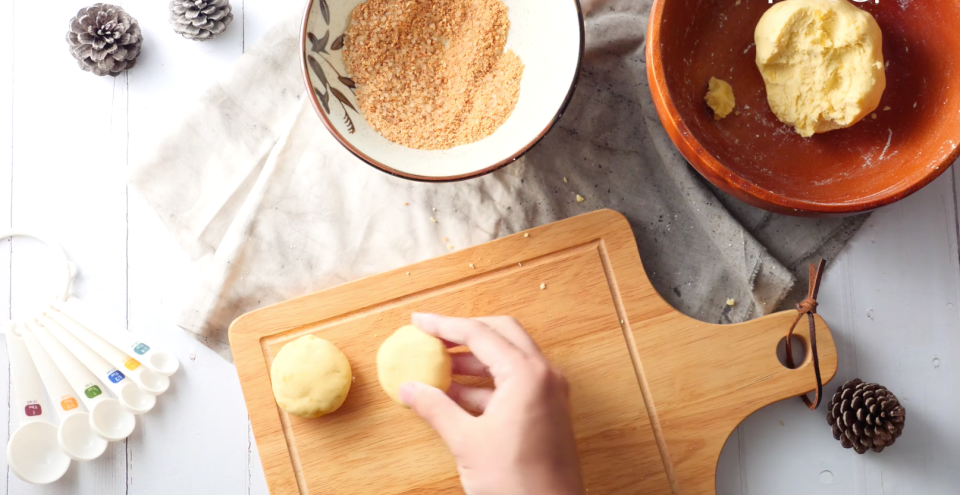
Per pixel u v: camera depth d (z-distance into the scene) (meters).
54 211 0.77
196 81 0.77
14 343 0.75
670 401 0.72
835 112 0.70
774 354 0.72
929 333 0.76
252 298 0.75
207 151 0.76
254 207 0.75
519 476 0.61
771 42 0.70
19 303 0.76
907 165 0.69
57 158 0.77
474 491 0.62
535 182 0.76
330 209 0.75
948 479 0.75
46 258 0.77
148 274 0.77
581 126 0.76
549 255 0.73
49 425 0.75
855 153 0.72
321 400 0.69
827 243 0.76
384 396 0.71
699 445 0.71
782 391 0.72
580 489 0.62
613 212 0.73
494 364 0.64
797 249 0.76
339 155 0.76
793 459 0.75
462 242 0.76
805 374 0.72
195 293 0.75
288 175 0.75
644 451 0.71
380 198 0.76
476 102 0.73
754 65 0.73
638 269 0.72
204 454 0.76
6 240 0.76
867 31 0.68
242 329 0.71
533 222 0.76
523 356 0.63
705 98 0.72
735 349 0.72
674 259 0.75
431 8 0.73
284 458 0.71
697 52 0.72
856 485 0.75
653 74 0.67
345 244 0.75
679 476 0.71
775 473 0.75
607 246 0.72
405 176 0.66
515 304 0.72
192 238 0.76
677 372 0.72
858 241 0.76
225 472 0.76
